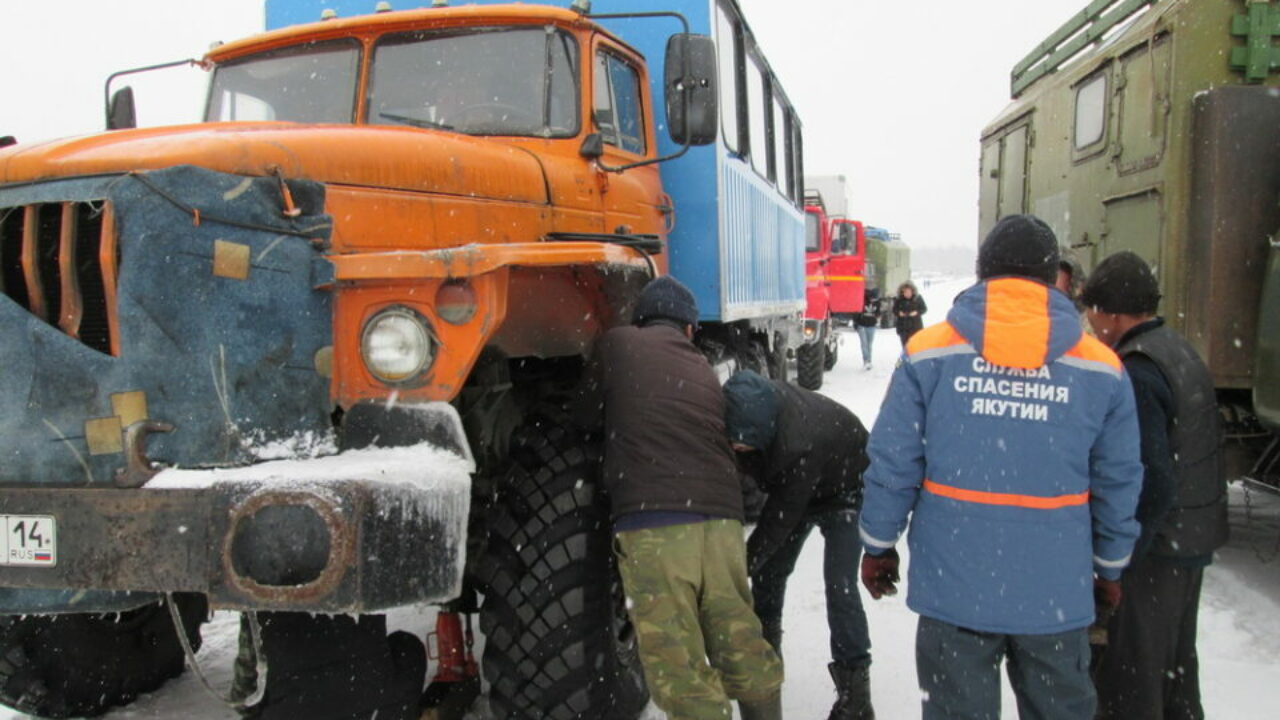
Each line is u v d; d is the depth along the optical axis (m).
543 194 3.69
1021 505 2.35
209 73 4.43
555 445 3.11
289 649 2.60
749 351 7.11
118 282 2.30
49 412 2.34
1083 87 6.27
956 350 2.44
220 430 2.36
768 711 2.88
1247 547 5.28
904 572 5.07
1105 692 2.95
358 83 4.17
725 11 5.75
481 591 2.99
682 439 2.85
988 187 8.87
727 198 5.52
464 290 2.51
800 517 3.27
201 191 2.37
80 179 2.37
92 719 3.40
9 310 2.37
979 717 2.41
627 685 3.20
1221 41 4.78
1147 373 2.79
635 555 2.80
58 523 2.28
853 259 18.88
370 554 2.18
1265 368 4.46
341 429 2.55
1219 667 3.75
